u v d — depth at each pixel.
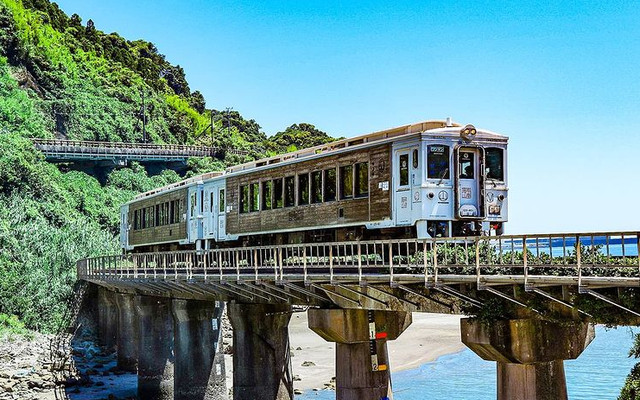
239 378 29.52
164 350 39.56
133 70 141.25
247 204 32.06
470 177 22.88
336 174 25.95
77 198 81.31
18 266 55.28
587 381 42.19
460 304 17.78
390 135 24.33
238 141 147.12
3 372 41.38
